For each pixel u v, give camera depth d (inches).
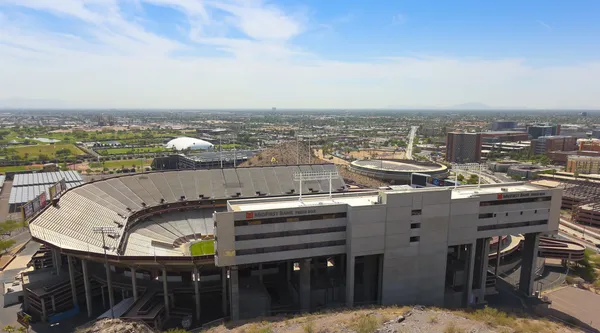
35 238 3080.7
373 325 2481.5
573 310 3641.7
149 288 3331.7
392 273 3309.5
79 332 2549.2
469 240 3513.8
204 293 3575.3
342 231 3238.2
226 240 2972.4
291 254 3137.3
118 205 4493.1
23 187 7775.6
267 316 3053.6
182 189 5172.2
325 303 3373.5
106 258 3073.3
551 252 4909.0
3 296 3604.8
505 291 4001.0
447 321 2608.3
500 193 3572.8
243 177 5615.2
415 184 5521.7
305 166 6102.4
